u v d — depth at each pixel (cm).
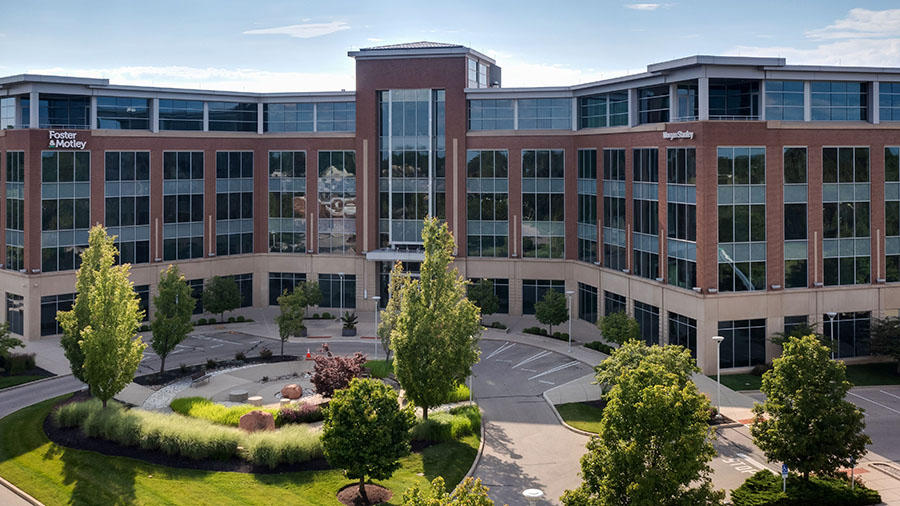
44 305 6788
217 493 3688
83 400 4994
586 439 4506
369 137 7756
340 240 7969
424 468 4006
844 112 5950
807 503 3519
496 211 7662
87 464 4019
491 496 3775
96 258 4972
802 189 5769
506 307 7750
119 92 7094
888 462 4081
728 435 4503
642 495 2830
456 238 7725
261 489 3725
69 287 6912
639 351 4647
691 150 5731
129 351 4572
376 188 7825
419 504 2719
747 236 5662
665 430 2856
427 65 7619
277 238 8100
